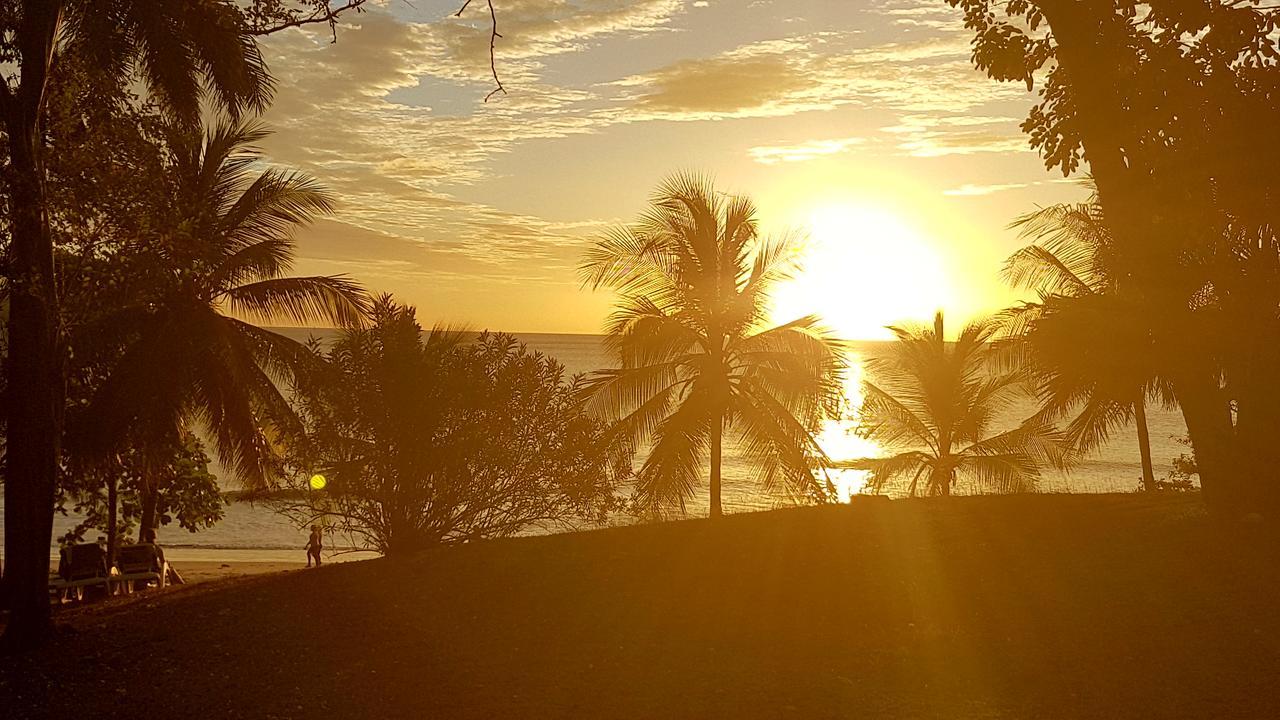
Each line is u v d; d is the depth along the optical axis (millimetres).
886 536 12586
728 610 10055
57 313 10852
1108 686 7395
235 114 14602
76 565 18969
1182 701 7008
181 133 13031
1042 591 9805
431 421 15047
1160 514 12797
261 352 20188
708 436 21406
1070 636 8539
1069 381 18719
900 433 29969
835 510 15133
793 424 21188
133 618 11594
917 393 29609
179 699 8320
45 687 8758
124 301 12586
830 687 7797
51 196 11234
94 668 9375
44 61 10727
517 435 16094
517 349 16516
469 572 12211
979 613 9352
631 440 20750
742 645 8984
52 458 10867
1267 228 11312
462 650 9352
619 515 21484
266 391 19688
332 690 8391
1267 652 7773
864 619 9469
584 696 7902
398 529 15477
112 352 18406
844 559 11547
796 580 10883
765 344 21125
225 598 12250
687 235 20875
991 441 28406
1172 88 10992
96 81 12172
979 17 12578
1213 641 8102
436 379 15164
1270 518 10977
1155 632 8430
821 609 9859
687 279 20875
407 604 11062
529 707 7711
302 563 33844
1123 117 11250
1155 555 10625
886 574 10812
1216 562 10117
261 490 19656
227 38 13367
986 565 10875
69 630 10883
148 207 12109
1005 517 13461
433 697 8078
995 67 12312
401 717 7637
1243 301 11242
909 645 8672
